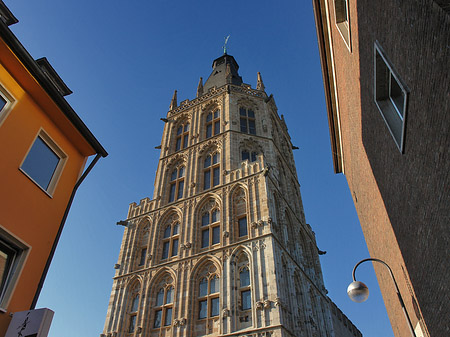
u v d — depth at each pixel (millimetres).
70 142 15852
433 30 6555
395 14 8430
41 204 13430
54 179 14508
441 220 8438
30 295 11984
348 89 18703
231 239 26922
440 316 11219
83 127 15734
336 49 19859
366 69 12922
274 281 22719
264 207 27719
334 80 22672
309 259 34656
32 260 12406
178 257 28312
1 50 12867
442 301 10523
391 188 13211
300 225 36594
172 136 42188
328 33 20500
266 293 22469
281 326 20516
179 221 31438
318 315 29297
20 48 12930
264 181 29547
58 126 15281
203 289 25438
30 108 13969
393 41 9023
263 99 43250
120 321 26391
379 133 13297
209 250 27094
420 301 13836
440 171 7727
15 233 12008
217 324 22922
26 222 12570
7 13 17219
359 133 18047
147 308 26250
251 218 27656
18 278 11656
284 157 41688
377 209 18312
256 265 24250
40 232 13062
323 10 19344
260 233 26109
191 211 31172
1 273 11469
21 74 13547
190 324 23719
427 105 7668
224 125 38281
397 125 10992
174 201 33344
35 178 13578
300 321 25312
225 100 41531
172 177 37250
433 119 7480
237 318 22297
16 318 9648
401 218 12805
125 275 29641
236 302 22938
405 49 8258
